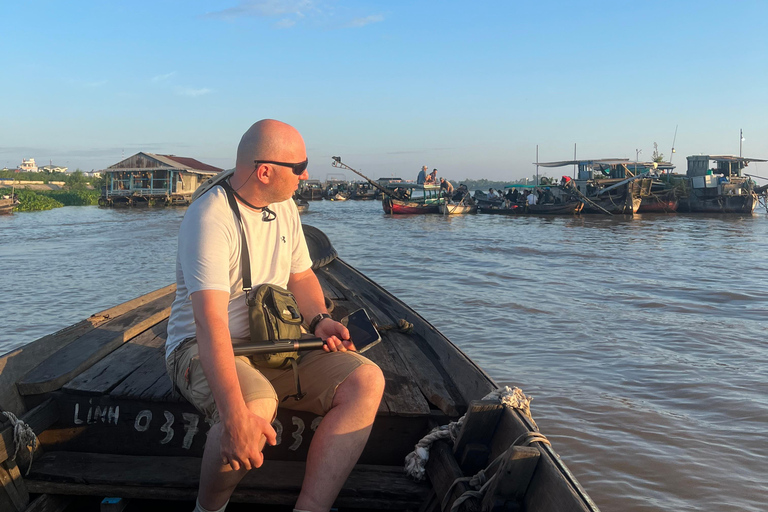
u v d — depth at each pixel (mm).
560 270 13531
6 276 12125
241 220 2129
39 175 103625
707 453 4309
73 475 2170
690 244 19656
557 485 1587
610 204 37438
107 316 3857
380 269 13734
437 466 2094
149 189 50719
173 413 2363
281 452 2330
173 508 2402
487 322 8164
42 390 2389
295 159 2111
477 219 35188
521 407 2061
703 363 6344
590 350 6809
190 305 2180
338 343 2191
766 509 3607
